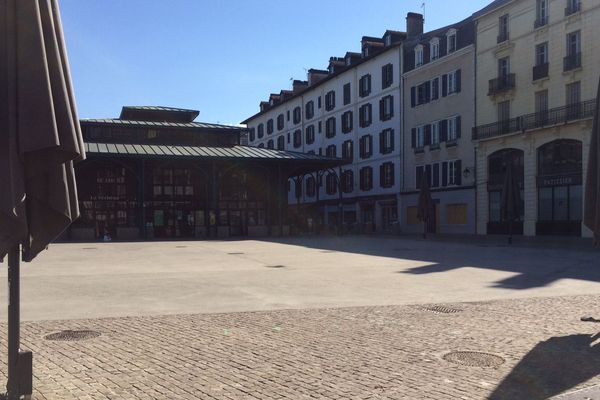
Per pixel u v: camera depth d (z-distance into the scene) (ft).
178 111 151.84
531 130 114.21
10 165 11.82
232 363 18.92
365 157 174.70
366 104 174.09
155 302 32.86
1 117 11.96
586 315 27.78
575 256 67.82
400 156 157.89
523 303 31.91
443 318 27.14
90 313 29.04
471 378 17.19
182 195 136.87
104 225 129.80
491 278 45.44
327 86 197.06
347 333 23.68
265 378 17.19
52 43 12.59
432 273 49.24
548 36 113.39
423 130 149.48
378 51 164.66
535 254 71.20
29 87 11.99
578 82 107.55
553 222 111.34
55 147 12.54
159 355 19.98
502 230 123.65
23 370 14.56
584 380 17.01
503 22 125.08
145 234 122.83
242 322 26.22
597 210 23.47
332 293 36.78
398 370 18.06
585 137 104.37
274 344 21.66
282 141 232.94
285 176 144.97
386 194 163.63
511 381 16.89
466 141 134.21
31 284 41.45
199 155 125.18
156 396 15.49
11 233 12.22
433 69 145.48
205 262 61.52
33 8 12.21
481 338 22.65
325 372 17.84
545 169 113.91
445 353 20.25
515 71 121.29
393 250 79.97
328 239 116.57
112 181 131.13
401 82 157.58
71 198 13.70
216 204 133.49
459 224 136.77
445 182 141.38
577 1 107.86
